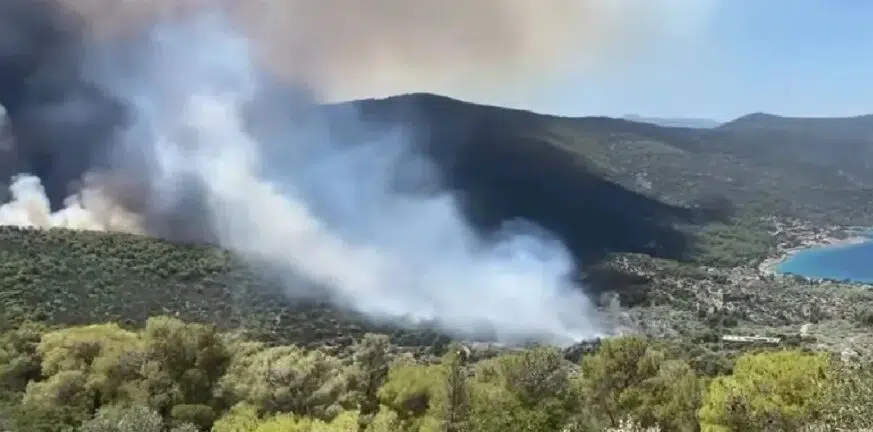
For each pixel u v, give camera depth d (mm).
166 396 59906
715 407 41969
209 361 63938
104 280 144000
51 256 145750
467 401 48375
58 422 57219
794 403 39688
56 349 68375
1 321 110000
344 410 55562
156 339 63719
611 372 53250
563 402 52500
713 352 141375
